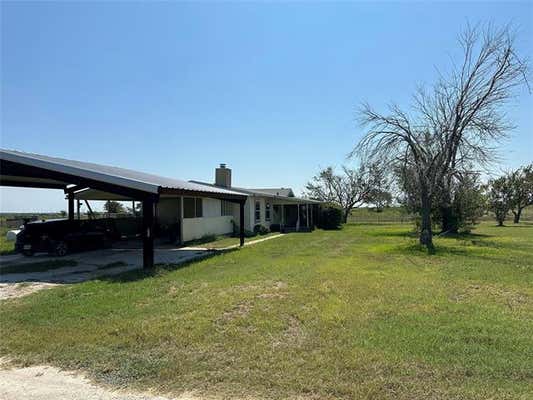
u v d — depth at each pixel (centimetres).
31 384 375
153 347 462
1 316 598
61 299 698
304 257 1293
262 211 2706
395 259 1242
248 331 513
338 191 4684
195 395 349
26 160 1052
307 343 468
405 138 1642
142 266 1102
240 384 366
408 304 654
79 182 1041
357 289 763
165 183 1294
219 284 805
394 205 4100
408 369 393
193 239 1903
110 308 631
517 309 633
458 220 2356
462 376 379
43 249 1323
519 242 1906
